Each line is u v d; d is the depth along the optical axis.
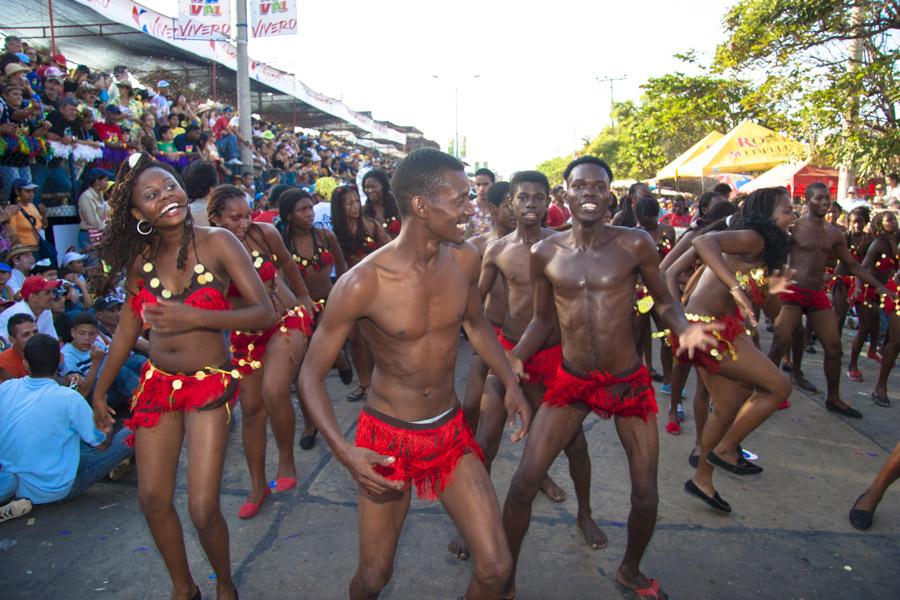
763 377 3.38
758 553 3.21
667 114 21.81
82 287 6.25
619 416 2.77
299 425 5.08
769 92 11.92
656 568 3.09
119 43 12.77
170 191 2.45
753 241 3.46
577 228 2.82
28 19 10.93
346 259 5.60
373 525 2.17
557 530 3.44
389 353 2.18
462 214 2.03
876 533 3.39
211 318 2.43
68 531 3.49
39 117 6.39
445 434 2.20
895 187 10.41
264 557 3.21
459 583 2.99
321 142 22.83
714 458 3.67
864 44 10.67
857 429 4.92
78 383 4.59
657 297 2.85
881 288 5.23
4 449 3.69
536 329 3.04
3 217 5.66
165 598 2.90
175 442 2.58
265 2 10.16
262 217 5.80
